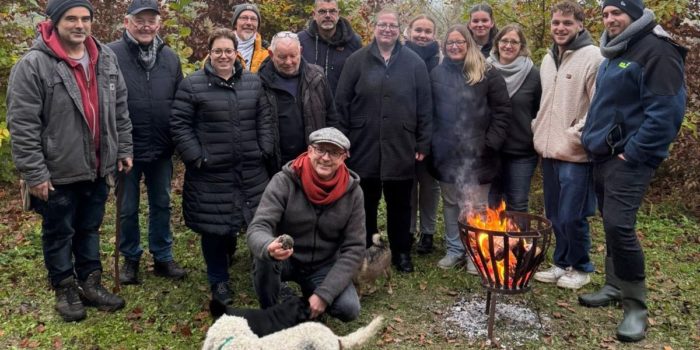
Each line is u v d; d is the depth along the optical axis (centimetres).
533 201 687
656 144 359
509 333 395
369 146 469
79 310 399
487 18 518
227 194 411
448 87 478
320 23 504
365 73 465
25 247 522
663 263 530
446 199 500
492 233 360
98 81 382
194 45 816
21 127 354
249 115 417
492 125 476
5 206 662
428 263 517
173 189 727
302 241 368
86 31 368
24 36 728
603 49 380
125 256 458
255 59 527
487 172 481
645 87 358
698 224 638
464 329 401
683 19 682
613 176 380
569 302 444
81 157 374
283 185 361
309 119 439
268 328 315
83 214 407
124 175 432
